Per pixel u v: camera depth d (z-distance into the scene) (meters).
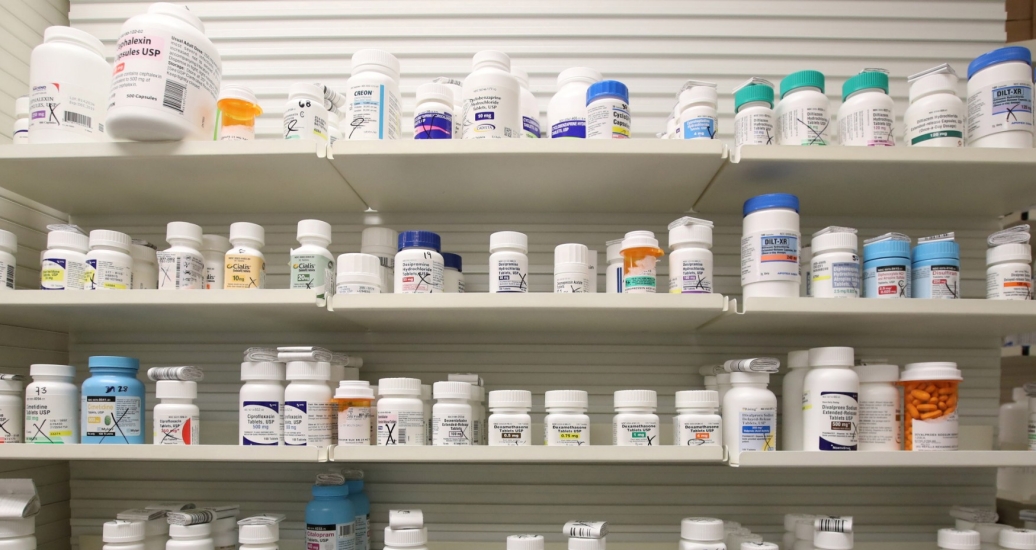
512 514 1.31
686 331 1.33
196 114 1.05
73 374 1.09
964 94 1.39
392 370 1.34
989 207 1.30
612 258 1.14
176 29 1.04
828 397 1.04
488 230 1.37
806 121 1.10
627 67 1.42
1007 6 1.45
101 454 1.01
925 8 1.41
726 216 1.37
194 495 1.33
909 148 1.05
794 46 1.41
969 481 1.31
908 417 1.07
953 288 1.06
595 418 1.32
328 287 1.10
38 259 1.30
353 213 1.38
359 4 1.44
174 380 1.08
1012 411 1.30
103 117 1.12
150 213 1.38
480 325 1.27
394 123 1.14
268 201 1.31
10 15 1.25
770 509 1.30
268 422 1.05
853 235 1.07
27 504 1.05
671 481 1.31
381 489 1.31
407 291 1.07
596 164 1.10
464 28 1.43
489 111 1.09
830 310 1.02
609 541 1.29
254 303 1.04
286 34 1.43
